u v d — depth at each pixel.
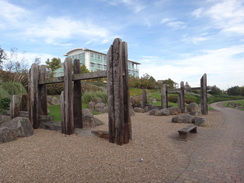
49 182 2.63
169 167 3.27
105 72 4.59
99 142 4.48
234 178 2.89
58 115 8.28
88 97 14.19
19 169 3.04
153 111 11.25
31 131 5.32
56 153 3.77
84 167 3.12
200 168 3.26
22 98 7.47
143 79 35.47
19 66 14.06
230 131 6.42
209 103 29.23
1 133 4.52
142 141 4.80
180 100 13.26
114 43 4.34
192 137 5.54
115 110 4.36
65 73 5.28
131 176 2.86
